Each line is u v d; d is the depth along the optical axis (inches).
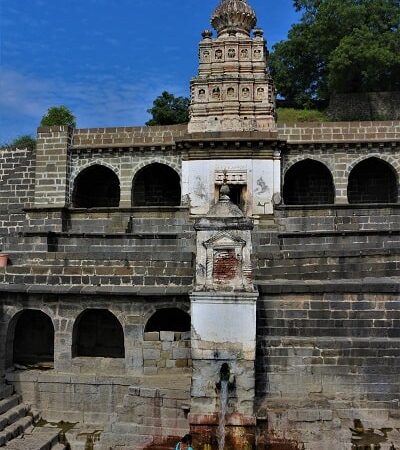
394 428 542.9
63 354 669.9
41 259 826.8
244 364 530.3
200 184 1060.5
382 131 1100.5
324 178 1202.0
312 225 1003.3
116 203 1248.2
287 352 598.9
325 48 1811.0
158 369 649.0
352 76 1680.6
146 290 655.8
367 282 631.2
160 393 564.1
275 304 633.6
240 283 538.9
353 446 502.0
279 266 757.9
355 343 592.4
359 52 1584.6
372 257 739.4
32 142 1502.2
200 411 528.4
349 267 729.6
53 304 677.9
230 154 1058.7
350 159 1105.4
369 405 573.0
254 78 1091.9
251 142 1045.8
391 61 1603.1
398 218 989.8
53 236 1018.1
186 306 655.1
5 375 658.8
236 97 1089.4
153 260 767.1
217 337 534.0
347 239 905.5
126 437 554.3
